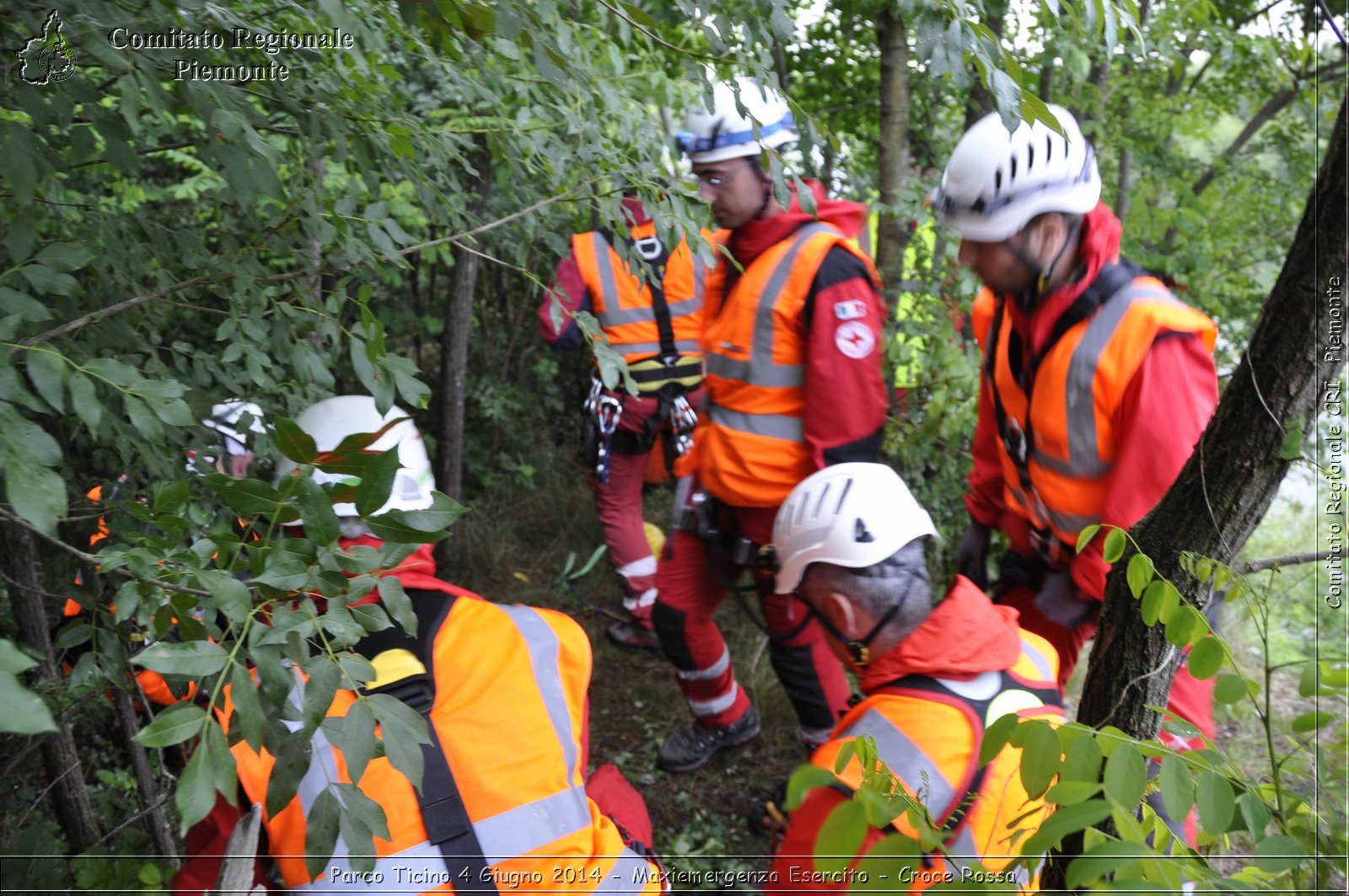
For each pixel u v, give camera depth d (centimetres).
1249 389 86
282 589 80
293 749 77
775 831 164
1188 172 459
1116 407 177
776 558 168
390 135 139
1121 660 100
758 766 323
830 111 398
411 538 83
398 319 436
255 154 96
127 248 131
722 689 304
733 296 255
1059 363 183
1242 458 88
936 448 322
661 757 317
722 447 261
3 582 162
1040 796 75
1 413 73
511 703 145
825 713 272
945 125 396
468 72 161
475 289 509
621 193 164
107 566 81
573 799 146
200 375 135
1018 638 155
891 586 151
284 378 157
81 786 181
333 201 138
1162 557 95
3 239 105
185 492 87
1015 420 204
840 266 241
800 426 252
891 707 141
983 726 135
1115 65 405
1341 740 83
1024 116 90
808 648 266
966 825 127
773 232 248
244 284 126
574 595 442
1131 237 419
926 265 303
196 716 69
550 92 171
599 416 360
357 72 139
